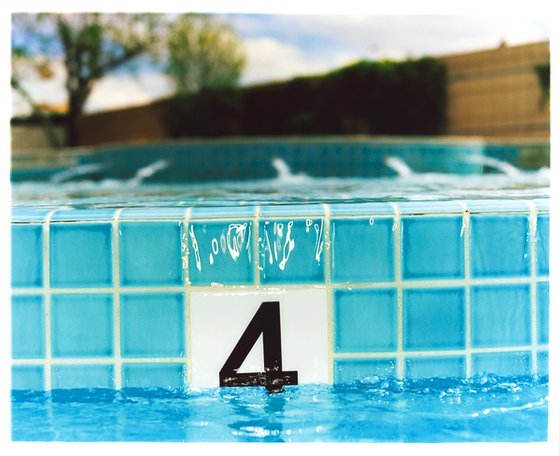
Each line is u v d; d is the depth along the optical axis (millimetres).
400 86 4348
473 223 944
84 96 4648
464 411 924
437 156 3340
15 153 3674
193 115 4684
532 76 3447
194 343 935
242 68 4691
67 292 932
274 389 935
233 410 932
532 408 926
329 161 3350
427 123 4195
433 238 942
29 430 903
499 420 910
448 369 943
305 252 936
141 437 895
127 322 935
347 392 938
